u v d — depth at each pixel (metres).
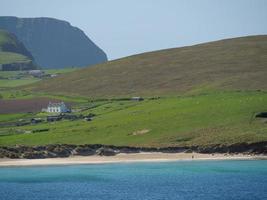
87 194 152.62
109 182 173.25
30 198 147.88
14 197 149.62
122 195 150.75
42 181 177.12
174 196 148.75
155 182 172.25
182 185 166.38
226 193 152.38
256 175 183.00
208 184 167.50
